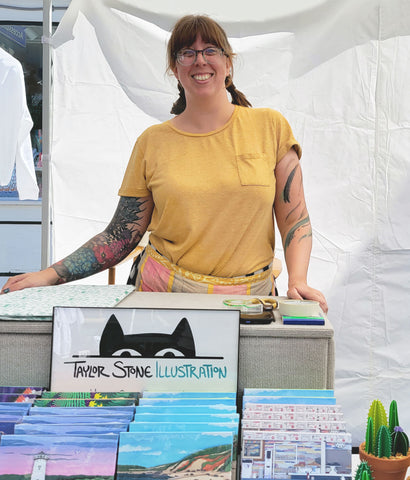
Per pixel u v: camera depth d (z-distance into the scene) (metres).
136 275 1.61
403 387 2.60
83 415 0.95
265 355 1.09
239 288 1.46
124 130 2.64
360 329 2.60
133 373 1.05
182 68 1.43
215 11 2.51
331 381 1.11
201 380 1.05
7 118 2.86
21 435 0.88
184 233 1.47
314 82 2.52
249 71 2.53
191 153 1.48
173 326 1.06
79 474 0.87
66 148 2.64
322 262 2.60
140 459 0.88
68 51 2.58
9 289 1.40
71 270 1.51
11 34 4.11
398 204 2.54
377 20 2.46
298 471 0.89
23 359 1.10
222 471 0.88
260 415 0.96
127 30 2.57
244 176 1.44
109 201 2.68
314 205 2.58
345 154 2.54
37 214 4.80
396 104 2.49
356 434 2.62
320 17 2.48
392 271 2.57
